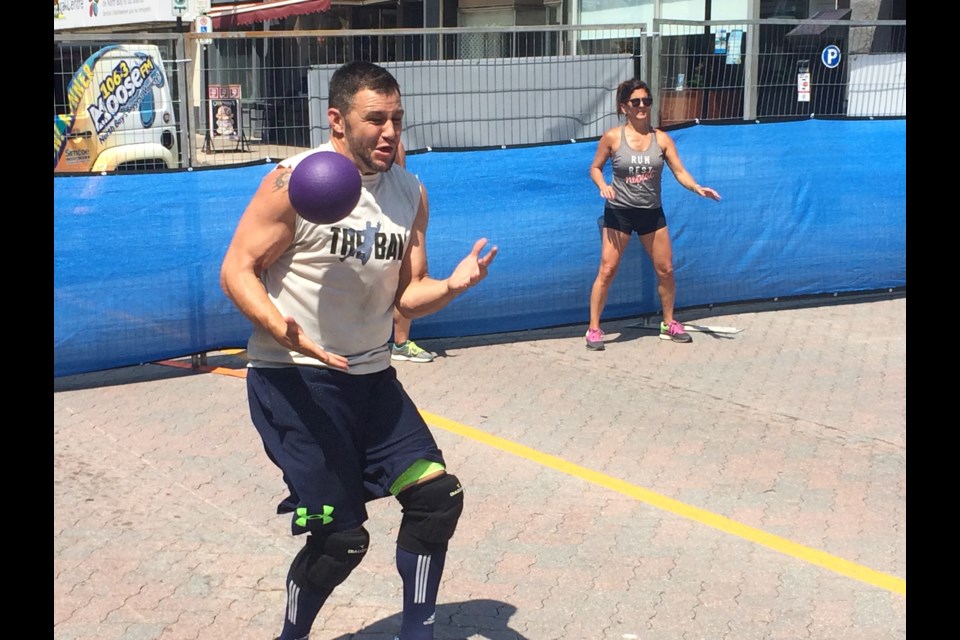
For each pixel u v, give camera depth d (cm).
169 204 751
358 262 359
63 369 732
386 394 376
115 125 1057
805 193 945
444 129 898
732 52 1147
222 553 490
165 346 764
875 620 434
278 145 891
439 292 369
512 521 526
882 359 817
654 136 832
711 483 578
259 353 370
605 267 841
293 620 382
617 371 788
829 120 945
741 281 938
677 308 918
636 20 1602
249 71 886
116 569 473
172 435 646
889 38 1271
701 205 908
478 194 834
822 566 481
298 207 336
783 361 814
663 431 659
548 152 851
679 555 491
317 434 361
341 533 368
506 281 848
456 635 417
